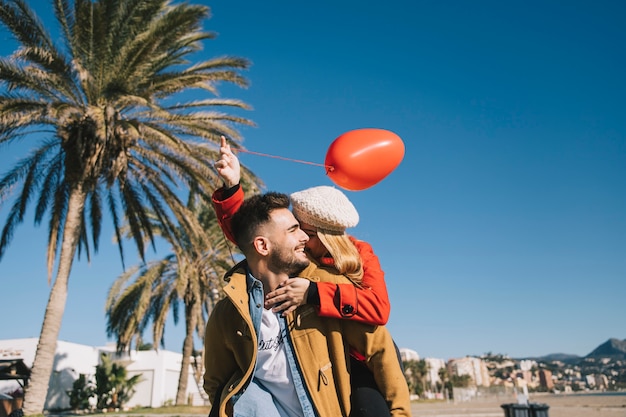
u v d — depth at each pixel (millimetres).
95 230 13961
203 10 11477
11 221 13352
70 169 12438
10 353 36312
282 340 1714
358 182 2062
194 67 12469
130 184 13039
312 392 1638
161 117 12383
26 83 11281
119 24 11766
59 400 36156
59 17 11898
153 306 22312
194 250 13773
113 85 11297
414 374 109438
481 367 155125
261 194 1850
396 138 2137
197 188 12570
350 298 1662
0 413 21219
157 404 43656
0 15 10719
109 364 36156
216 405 1822
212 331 1873
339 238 1853
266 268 1770
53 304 12039
